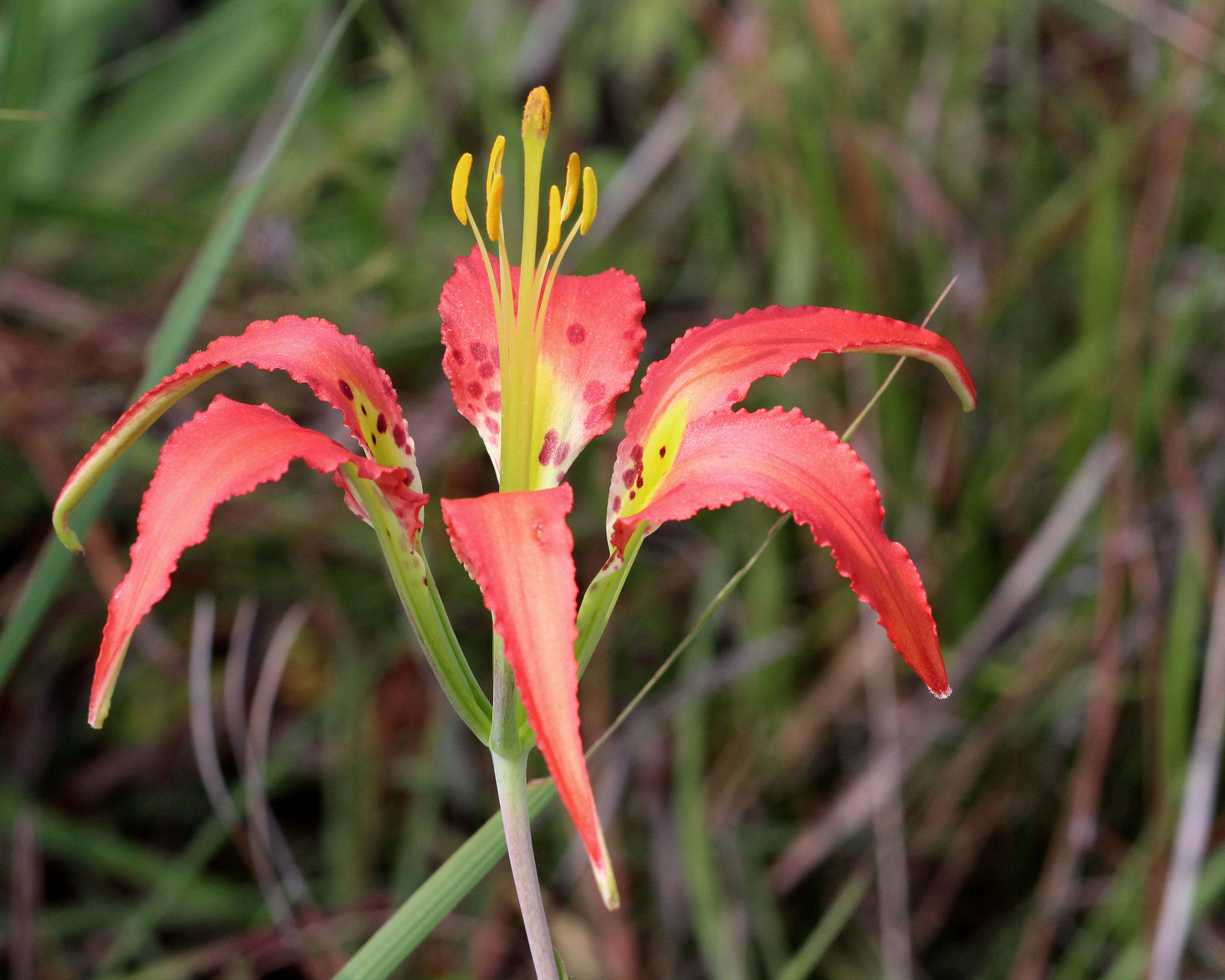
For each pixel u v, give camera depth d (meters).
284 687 0.70
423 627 0.40
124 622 0.38
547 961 0.40
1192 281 0.67
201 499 0.38
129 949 0.56
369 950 0.41
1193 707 0.64
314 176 0.69
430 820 0.61
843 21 0.65
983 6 0.67
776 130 0.65
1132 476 0.59
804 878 0.64
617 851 0.62
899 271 0.66
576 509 0.70
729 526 0.66
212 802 0.66
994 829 0.65
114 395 0.66
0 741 0.66
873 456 0.66
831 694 0.64
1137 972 0.55
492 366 0.44
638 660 0.70
